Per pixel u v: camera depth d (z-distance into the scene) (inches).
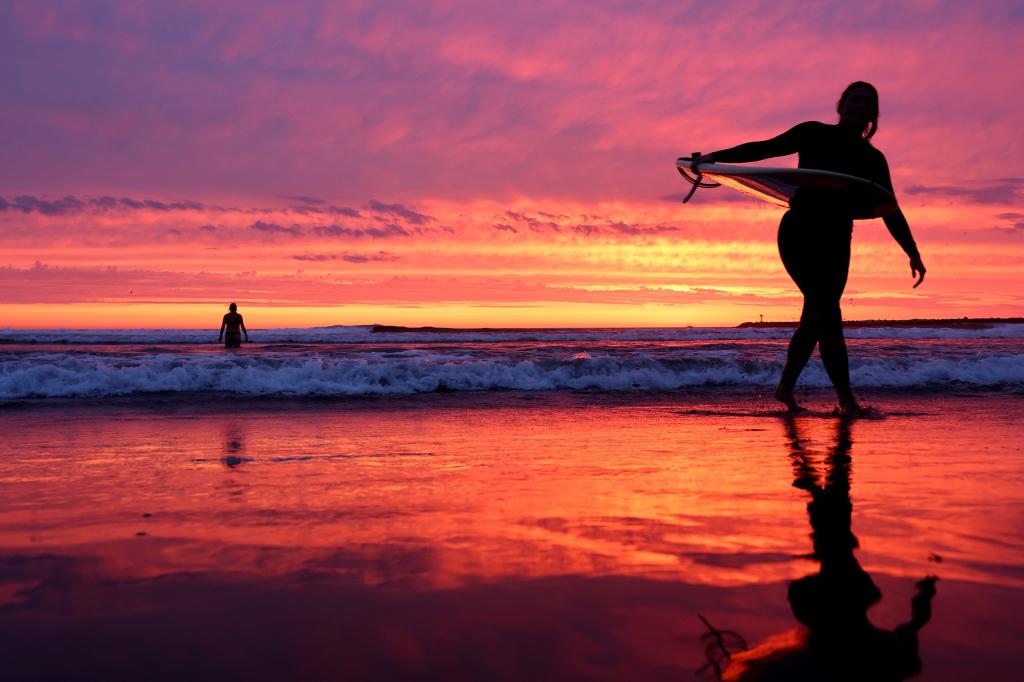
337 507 90.1
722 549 69.5
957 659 44.4
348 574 62.1
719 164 205.8
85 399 247.4
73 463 125.7
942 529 77.2
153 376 272.5
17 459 130.6
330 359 335.6
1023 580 59.6
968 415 203.3
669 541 72.6
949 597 55.5
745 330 1385.3
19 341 1111.0
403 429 175.0
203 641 48.0
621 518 82.8
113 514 86.5
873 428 175.0
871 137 205.5
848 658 44.2
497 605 54.4
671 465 122.6
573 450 140.3
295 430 173.2
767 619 51.4
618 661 44.5
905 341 727.1
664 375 315.0
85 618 52.1
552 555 67.7
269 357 348.2
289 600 55.7
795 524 79.7
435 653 45.8
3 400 243.1
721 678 42.0
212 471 117.6
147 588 58.7
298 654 45.8
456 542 72.7
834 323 207.2
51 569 63.9
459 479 109.6
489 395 271.0
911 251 205.8
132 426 179.9
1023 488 100.3
